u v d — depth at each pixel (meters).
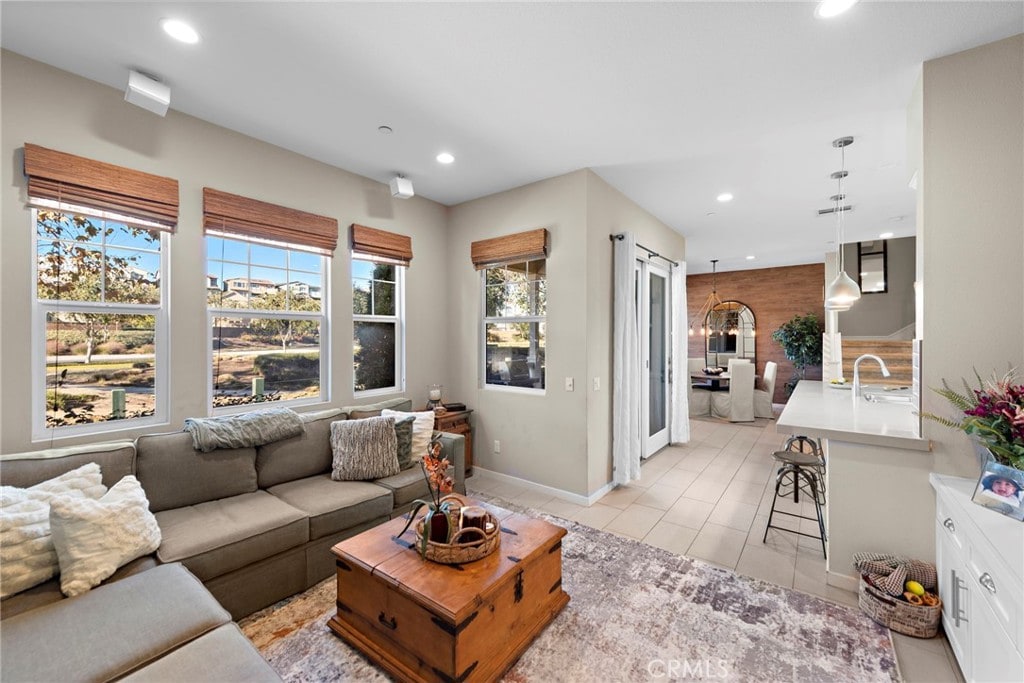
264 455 2.70
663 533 2.99
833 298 3.52
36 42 2.00
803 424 2.46
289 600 2.22
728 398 6.90
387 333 3.97
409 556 1.88
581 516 3.28
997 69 1.93
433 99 2.48
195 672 1.26
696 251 6.74
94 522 1.72
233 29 1.90
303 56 2.10
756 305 8.31
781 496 3.46
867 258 4.60
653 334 5.04
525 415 3.86
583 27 1.89
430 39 1.97
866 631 1.98
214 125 2.76
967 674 1.64
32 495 1.80
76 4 1.75
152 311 2.57
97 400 2.39
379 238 3.71
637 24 1.86
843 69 2.17
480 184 3.83
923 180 2.09
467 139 2.97
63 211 2.20
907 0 1.70
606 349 3.81
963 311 2.00
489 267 4.14
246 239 2.89
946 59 2.04
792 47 2.01
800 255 7.02
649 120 2.70
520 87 2.36
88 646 1.34
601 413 3.72
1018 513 1.59
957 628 1.77
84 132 2.28
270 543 2.12
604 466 3.77
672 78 2.26
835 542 2.34
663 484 3.98
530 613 1.93
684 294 5.35
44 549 1.67
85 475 1.97
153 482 2.26
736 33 1.91
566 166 3.43
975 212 1.97
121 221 2.40
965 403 1.86
